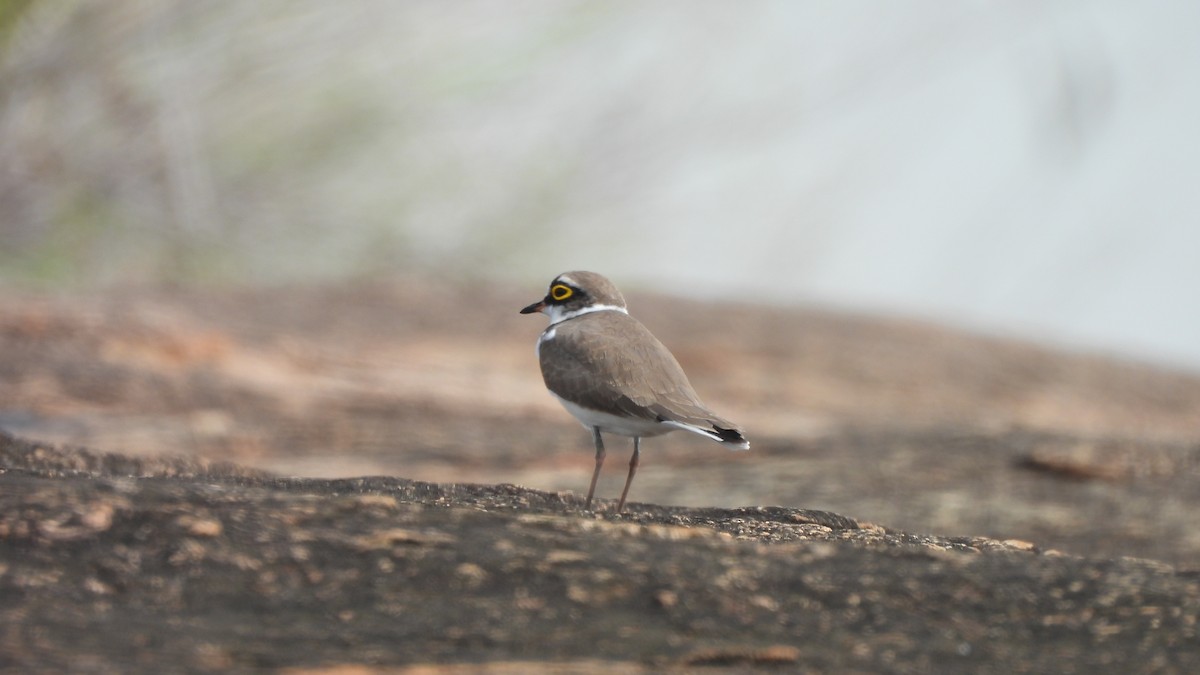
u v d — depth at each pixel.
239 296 19.55
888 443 14.56
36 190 20.33
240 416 13.85
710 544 6.44
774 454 14.15
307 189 21.53
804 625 5.73
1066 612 5.95
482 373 17.02
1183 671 5.43
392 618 5.48
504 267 22.14
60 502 6.00
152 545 5.80
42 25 19.50
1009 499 12.30
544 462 13.46
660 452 14.24
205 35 20.36
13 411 13.10
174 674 4.88
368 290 20.73
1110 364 22.61
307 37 20.64
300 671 4.99
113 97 20.28
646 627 5.59
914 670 5.36
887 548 6.68
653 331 19.97
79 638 5.11
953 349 21.36
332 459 12.84
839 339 20.83
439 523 6.34
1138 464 13.48
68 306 17.09
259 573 5.72
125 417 13.33
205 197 21.02
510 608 5.63
